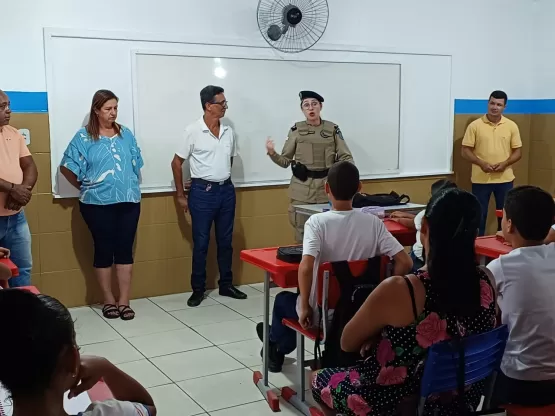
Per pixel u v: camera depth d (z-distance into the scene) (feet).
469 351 6.03
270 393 10.30
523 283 6.70
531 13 21.21
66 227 15.28
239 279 17.57
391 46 18.89
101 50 15.14
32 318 3.61
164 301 16.14
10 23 14.21
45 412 3.67
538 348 6.70
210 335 13.61
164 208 16.37
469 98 20.48
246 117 17.04
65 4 14.71
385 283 6.02
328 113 18.20
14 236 13.04
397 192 19.62
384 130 19.11
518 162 21.77
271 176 17.58
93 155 14.44
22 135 13.75
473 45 20.30
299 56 17.52
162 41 15.75
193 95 16.28
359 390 6.41
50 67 14.65
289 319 10.04
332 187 9.20
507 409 6.44
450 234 5.91
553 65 20.80
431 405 6.16
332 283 8.47
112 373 4.75
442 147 20.21
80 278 15.57
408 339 6.00
